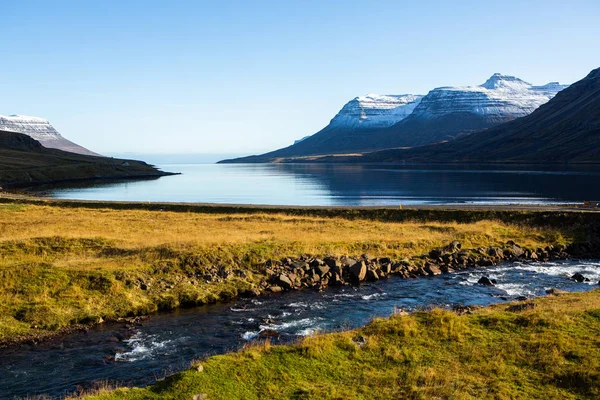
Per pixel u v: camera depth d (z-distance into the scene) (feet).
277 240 133.49
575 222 170.40
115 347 70.85
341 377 50.65
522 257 141.38
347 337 60.70
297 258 119.55
